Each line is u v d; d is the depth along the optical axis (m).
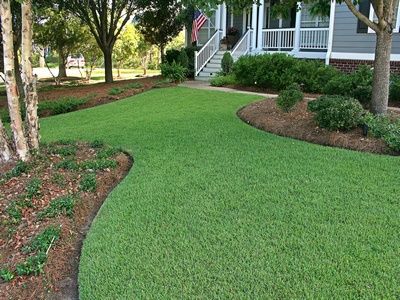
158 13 17.50
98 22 17.38
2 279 3.05
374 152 5.59
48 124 9.41
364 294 2.66
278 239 3.34
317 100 6.77
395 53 11.30
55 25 19.03
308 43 14.37
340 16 12.12
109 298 2.77
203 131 6.96
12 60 5.23
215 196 4.21
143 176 4.88
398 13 11.02
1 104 14.14
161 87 13.56
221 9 17.36
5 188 4.64
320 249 3.17
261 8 15.55
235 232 3.48
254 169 4.93
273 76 11.32
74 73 28.55
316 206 3.90
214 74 15.59
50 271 3.15
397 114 7.05
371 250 3.14
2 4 5.07
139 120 8.50
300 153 5.52
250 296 2.70
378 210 3.79
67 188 4.58
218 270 2.98
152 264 3.09
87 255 3.28
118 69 24.20
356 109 6.19
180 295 2.74
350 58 12.17
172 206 4.03
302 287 2.75
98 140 6.55
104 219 3.85
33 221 3.87
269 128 7.03
